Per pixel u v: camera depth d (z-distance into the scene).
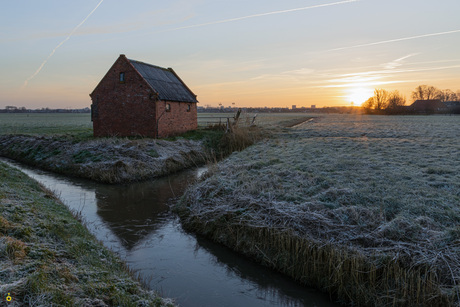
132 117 26.98
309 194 10.96
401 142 24.80
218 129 34.34
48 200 11.23
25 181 13.13
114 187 16.70
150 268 8.34
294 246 8.30
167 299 6.12
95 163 19.62
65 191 15.73
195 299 7.06
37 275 4.72
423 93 155.62
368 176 12.62
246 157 18.89
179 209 12.62
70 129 43.66
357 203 9.84
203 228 10.62
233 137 27.91
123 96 27.12
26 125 54.72
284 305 6.98
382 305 6.46
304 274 7.79
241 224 9.68
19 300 4.11
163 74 32.56
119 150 20.86
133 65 26.88
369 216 8.91
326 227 8.55
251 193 11.41
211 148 27.23
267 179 12.63
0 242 5.49
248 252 9.06
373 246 7.71
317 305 7.01
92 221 11.56
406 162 15.70
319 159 16.66
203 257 9.10
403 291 6.41
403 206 9.41
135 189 16.39
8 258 5.10
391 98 125.81
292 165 15.33
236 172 14.41
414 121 64.94
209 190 12.45
